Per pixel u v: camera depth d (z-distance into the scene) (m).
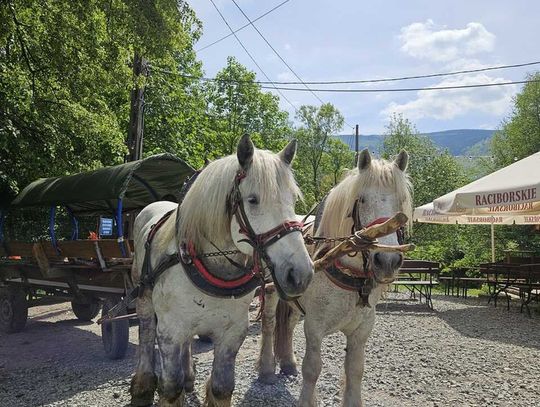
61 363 5.99
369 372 5.59
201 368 5.56
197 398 4.47
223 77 29.95
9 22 10.48
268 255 2.77
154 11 10.70
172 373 3.25
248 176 2.90
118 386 4.95
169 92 18.75
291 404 4.45
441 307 11.55
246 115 30.39
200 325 3.30
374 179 3.53
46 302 8.60
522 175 9.15
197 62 22.20
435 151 32.59
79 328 8.40
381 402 4.59
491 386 5.12
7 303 7.91
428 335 7.92
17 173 11.40
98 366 5.79
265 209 2.82
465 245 20.23
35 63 11.78
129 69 11.65
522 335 8.00
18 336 7.73
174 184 6.90
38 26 11.22
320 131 44.62
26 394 4.77
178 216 3.38
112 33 11.16
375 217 3.46
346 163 45.94
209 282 3.13
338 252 3.31
